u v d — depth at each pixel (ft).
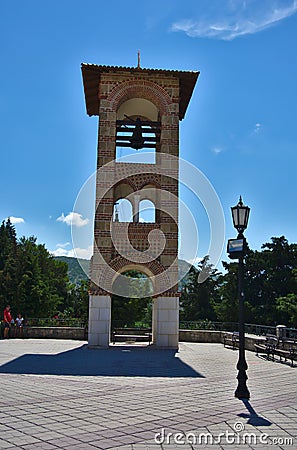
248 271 152.66
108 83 80.59
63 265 242.58
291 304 125.08
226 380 43.11
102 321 72.59
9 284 178.60
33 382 39.88
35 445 22.11
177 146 79.15
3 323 94.84
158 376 44.93
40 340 87.86
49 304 183.01
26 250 193.47
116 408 30.30
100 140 78.48
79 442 22.75
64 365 51.55
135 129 81.71
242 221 38.47
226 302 153.58
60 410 29.32
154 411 29.63
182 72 80.59
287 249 148.05
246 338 76.33
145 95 82.02
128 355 63.46
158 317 73.26
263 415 28.99
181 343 88.38
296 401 33.47
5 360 55.31
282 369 51.57
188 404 32.01
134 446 22.35
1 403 31.01
